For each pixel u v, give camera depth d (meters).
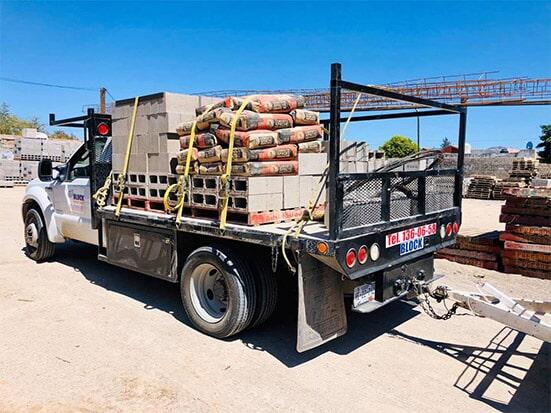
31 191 7.23
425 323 4.83
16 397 3.23
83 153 6.41
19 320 4.73
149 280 6.30
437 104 4.42
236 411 3.11
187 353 3.98
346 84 3.27
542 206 6.54
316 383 3.51
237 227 4.00
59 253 7.91
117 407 3.13
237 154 3.93
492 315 3.69
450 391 3.44
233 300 4.07
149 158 4.99
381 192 3.76
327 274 3.80
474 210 16.38
